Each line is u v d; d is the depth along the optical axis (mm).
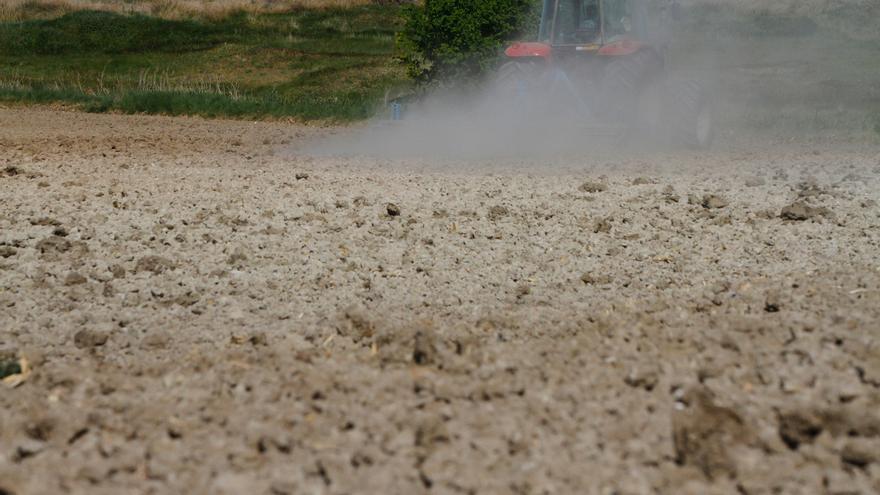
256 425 7352
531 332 9781
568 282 11945
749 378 8195
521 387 7949
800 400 7691
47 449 7023
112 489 6430
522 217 15867
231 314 10609
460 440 7062
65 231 14609
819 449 6887
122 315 10711
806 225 15141
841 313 9906
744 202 17203
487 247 13828
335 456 6832
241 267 12734
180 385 8383
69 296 11484
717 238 14320
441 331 9859
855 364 8336
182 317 10648
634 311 10469
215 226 15234
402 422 7309
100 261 13016
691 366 8547
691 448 6688
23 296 11508
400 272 12453
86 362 9180
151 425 7453
